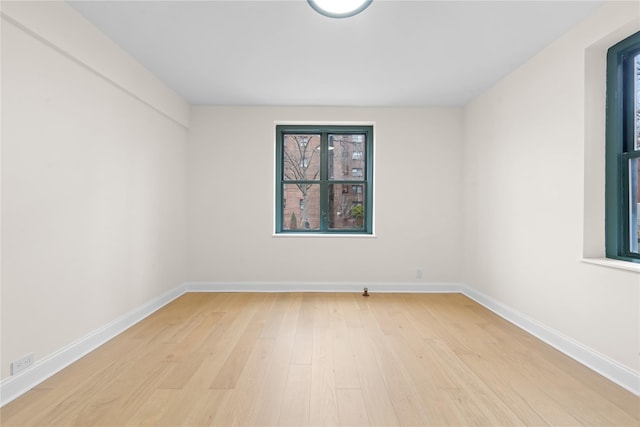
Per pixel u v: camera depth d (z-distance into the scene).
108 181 2.84
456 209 4.51
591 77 2.44
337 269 4.51
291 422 1.73
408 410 1.83
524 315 3.13
